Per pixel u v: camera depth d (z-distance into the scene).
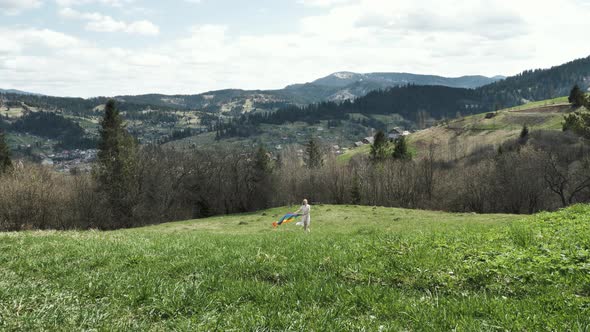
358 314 6.64
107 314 6.59
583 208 16.22
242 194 83.38
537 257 8.41
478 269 8.14
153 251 12.37
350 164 105.69
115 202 68.94
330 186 92.44
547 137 110.31
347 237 14.64
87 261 11.04
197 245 13.71
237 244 13.76
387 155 105.81
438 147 143.88
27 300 7.06
